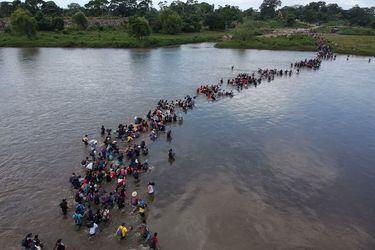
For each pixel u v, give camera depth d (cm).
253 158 4084
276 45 14250
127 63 10306
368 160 4159
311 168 3897
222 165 3881
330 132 5019
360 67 10200
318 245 2681
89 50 13212
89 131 4759
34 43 13950
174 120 5216
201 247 2603
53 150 4144
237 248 2609
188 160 3966
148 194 3250
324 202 3253
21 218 2888
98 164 3591
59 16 18312
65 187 3350
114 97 6469
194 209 3052
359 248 2670
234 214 3006
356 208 3183
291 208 3133
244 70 9425
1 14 19325
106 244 2606
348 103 6475
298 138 4747
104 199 3031
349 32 19000
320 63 10712
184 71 9150
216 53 12875
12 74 8375
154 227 2800
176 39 15738
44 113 5503
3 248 2539
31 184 3394
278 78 8438
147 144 4350
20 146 4244
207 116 5503
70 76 8281
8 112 5522
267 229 2833
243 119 5419
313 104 6344
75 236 2688
